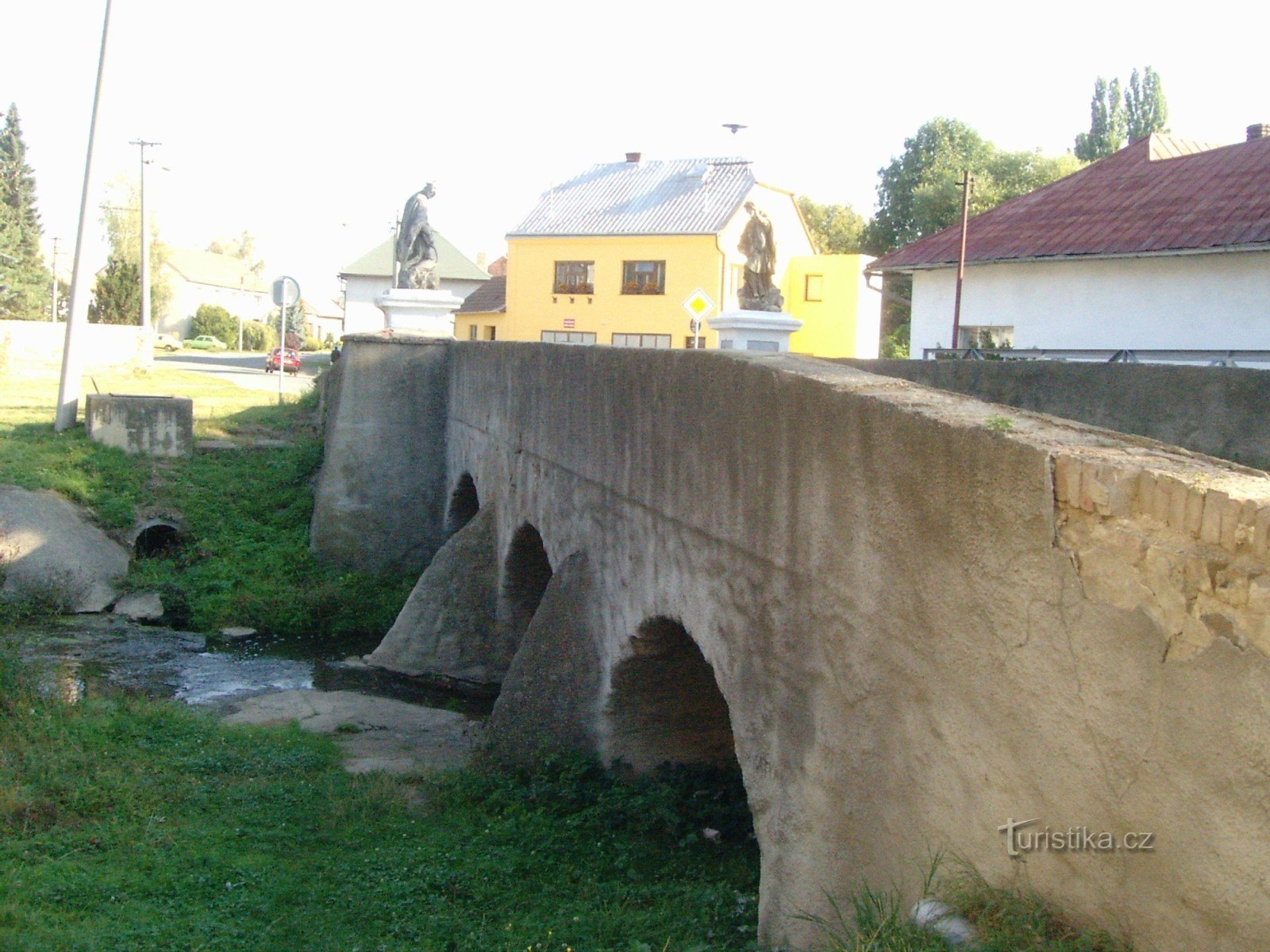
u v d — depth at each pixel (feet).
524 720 36.37
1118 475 12.55
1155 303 62.49
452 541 53.06
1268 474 12.40
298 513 71.20
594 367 33.71
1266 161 64.49
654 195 129.80
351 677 52.75
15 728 37.60
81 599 60.23
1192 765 11.50
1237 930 10.97
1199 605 11.48
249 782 35.68
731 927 24.54
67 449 72.84
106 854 28.89
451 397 66.13
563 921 25.32
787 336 59.62
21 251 199.00
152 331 139.33
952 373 34.58
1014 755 14.23
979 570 14.90
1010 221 73.20
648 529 28.99
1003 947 13.29
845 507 18.61
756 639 22.16
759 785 22.07
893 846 17.21
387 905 26.61
